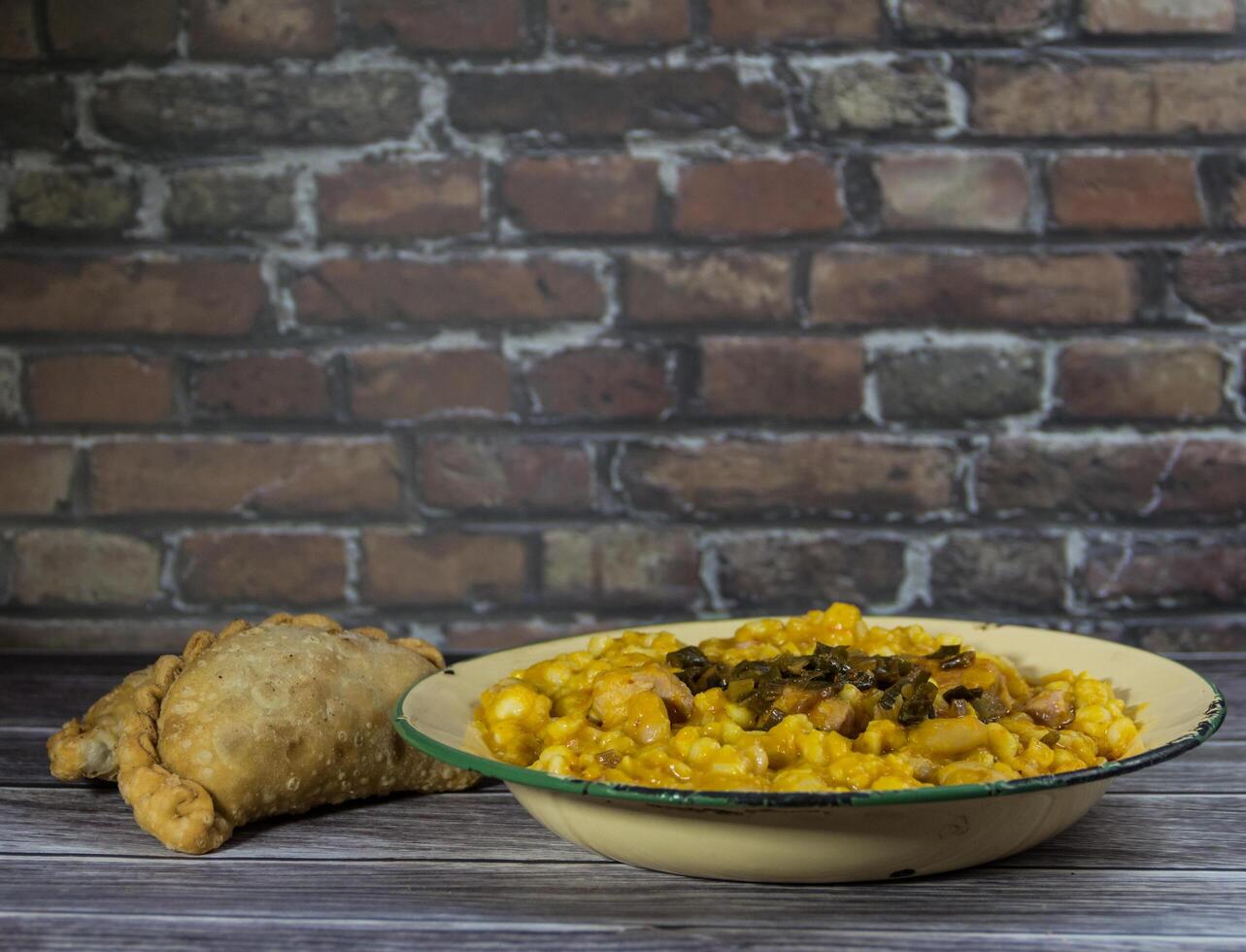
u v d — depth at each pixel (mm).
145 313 1741
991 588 1746
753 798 741
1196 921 802
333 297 1735
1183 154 1696
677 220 1719
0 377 1749
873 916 812
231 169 1729
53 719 1299
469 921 819
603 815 812
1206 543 1731
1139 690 1021
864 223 1715
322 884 888
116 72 1722
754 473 1740
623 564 1757
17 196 1731
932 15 1696
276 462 1755
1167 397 1718
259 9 1713
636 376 1734
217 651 1043
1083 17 1690
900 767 821
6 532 1770
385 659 1081
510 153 1720
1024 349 1720
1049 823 825
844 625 1096
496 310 1735
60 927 821
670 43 1707
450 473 1753
